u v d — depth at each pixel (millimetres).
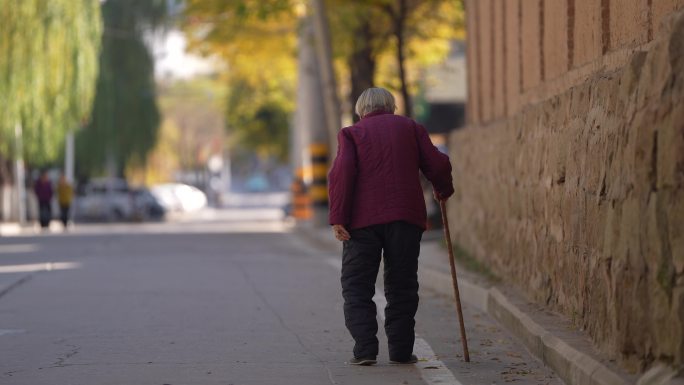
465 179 50562
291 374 24938
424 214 25719
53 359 26922
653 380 19172
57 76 110188
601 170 24438
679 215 18703
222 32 99688
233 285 44156
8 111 109562
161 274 48875
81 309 36406
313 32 89875
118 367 25828
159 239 82562
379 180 25375
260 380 24234
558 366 24469
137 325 32750
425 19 88312
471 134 48625
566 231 28438
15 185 139750
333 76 81375
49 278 46969
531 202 33531
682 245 18609
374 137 25516
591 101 26000
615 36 27141
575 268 27250
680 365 18625
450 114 142125
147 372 25203
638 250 20656
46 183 118312
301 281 45938
